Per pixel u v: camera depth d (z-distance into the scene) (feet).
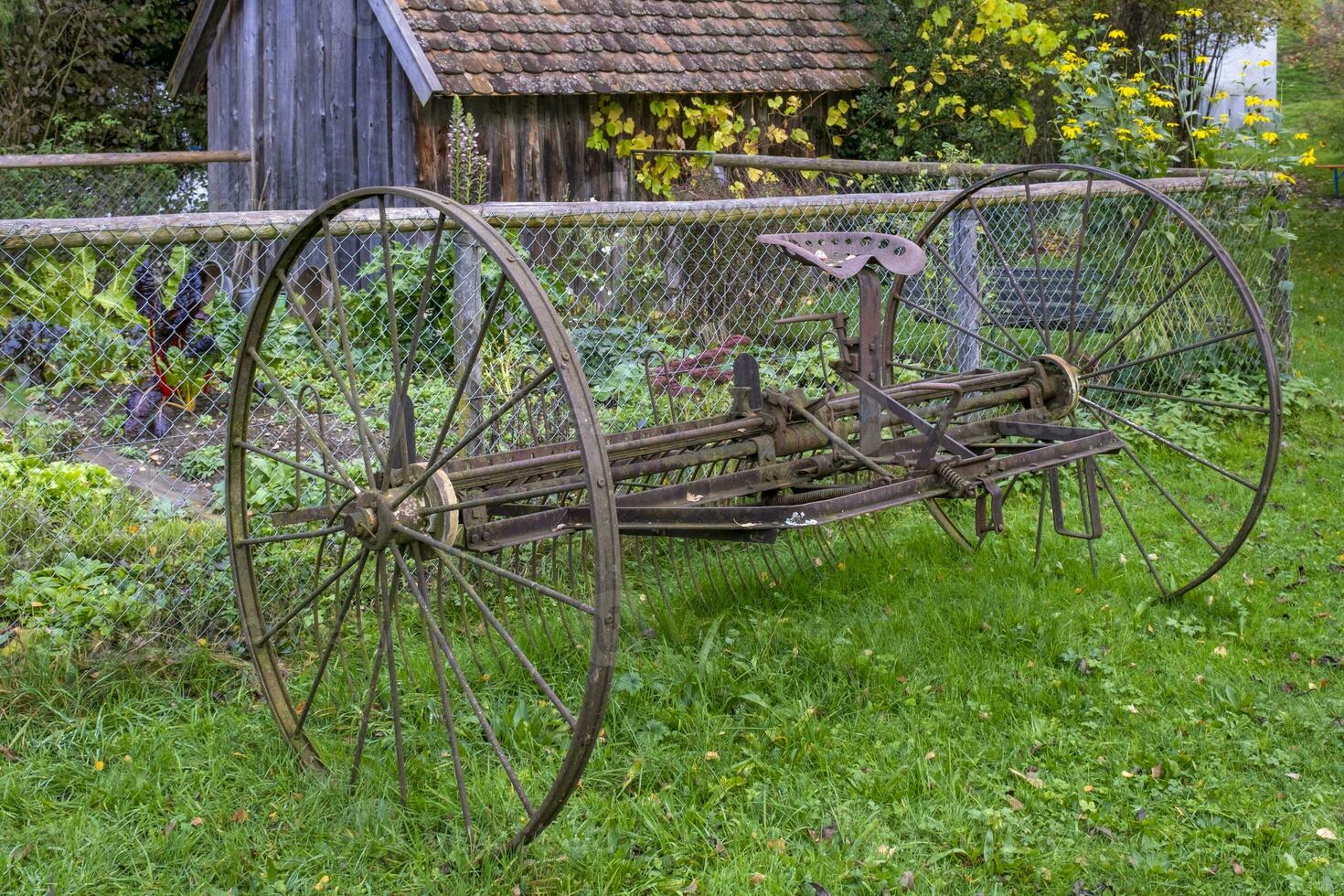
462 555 9.84
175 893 9.80
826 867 10.01
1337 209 51.65
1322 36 63.77
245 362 11.66
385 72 29.55
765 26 35.91
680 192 32.50
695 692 12.92
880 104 36.37
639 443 12.08
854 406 13.75
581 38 31.12
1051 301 25.61
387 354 22.94
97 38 51.65
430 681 13.19
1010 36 35.29
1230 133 27.63
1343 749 12.02
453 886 9.77
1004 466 12.51
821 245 12.56
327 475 10.87
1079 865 10.03
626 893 9.76
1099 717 12.69
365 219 14.96
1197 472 21.40
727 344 21.80
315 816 10.78
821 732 12.12
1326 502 19.79
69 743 11.84
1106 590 16.08
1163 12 43.96
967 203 21.75
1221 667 13.79
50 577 14.20
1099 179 24.97
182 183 46.57
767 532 11.61
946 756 11.77
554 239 25.08
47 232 12.74
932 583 16.19
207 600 14.33
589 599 15.08
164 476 19.40
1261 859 10.23
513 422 16.75
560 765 11.58
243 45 36.45
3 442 18.25
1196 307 25.77
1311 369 28.73
